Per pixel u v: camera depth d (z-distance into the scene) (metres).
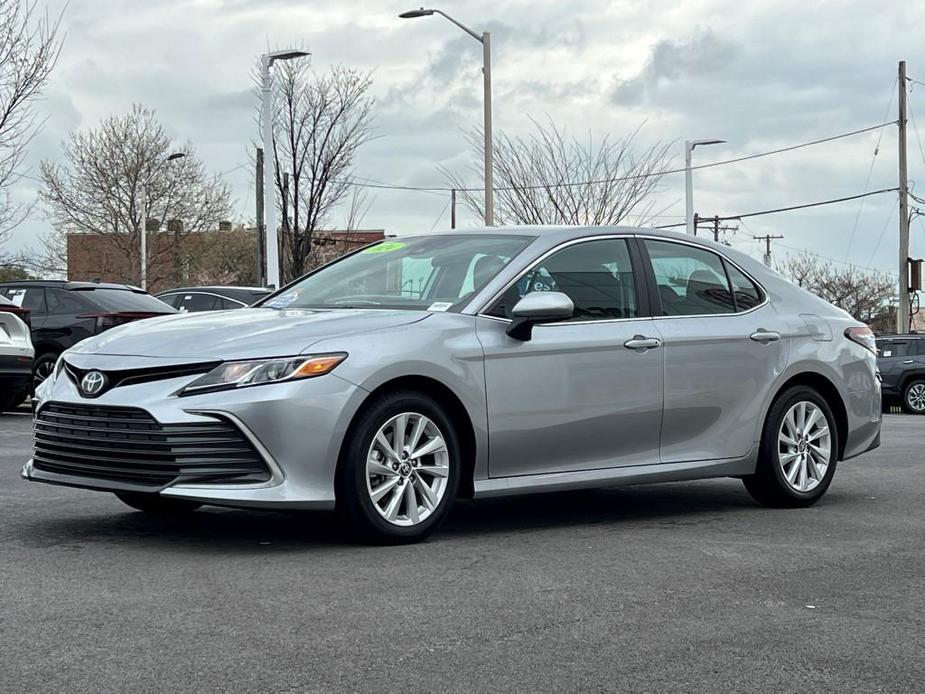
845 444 7.80
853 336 7.90
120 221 48.94
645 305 6.90
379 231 50.06
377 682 3.71
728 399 7.15
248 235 54.62
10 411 15.14
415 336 5.94
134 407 5.53
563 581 5.15
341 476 5.71
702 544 6.09
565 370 6.43
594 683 3.75
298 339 5.71
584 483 6.55
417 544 5.96
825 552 5.91
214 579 5.04
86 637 4.12
